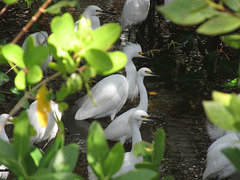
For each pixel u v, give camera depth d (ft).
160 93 45.24
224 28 5.68
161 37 62.13
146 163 8.09
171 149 33.91
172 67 46.34
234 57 53.98
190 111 41.09
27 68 7.64
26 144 7.50
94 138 7.48
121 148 7.40
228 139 28.89
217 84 47.24
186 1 5.79
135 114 31.35
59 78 46.91
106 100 38.45
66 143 34.76
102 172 7.27
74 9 68.59
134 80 44.50
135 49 45.52
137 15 60.90
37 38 43.55
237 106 6.07
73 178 7.07
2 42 20.51
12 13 65.57
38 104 7.93
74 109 41.14
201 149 34.06
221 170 27.96
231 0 6.22
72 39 7.62
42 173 7.14
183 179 29.71
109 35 7.50
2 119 28.37
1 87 43.01
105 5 73.05
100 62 7.30
